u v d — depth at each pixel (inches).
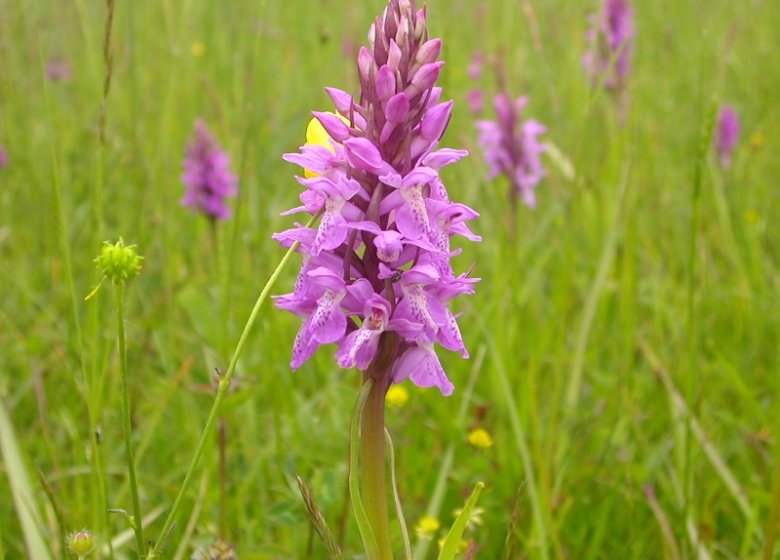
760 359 22.5
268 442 18.4
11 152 30.0
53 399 20.3
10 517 17.0
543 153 32.3
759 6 45.4
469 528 14.8
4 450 13.5
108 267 10.2
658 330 22.3
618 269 24.3
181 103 33.4
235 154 28.7
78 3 27.4
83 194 30.2
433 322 10.2
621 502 17.2
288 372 20.4
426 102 10.3
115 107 33.9
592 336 22.9
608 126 26.0
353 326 10.5
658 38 41.4
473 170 28.0
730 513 17.5
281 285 24.0
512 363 20.6
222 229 26.1
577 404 20.1
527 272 23.8
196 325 20.1
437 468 18.1
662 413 20.1
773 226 29.0
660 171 31.7
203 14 39.0
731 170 31.2
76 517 14.9
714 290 24.9
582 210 25.2
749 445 18.8
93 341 14.8
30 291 24.1
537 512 14.9
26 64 37.2
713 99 14.7
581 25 40.3
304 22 46.7
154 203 26.3
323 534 10.3
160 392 19.7
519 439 15.8
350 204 10.1
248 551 14.4
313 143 11.4
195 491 16.6
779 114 35.9
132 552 15.7
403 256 10.4
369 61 10.2
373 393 10.3
